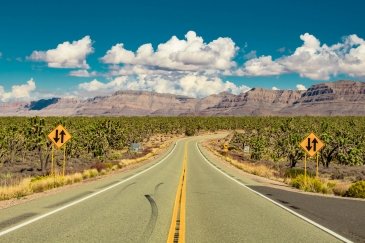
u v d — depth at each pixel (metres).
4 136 60.84
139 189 20.12
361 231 10.12
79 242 8.48
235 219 11.79
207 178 28.59
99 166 36.88
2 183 27.27
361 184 19.52
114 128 76.00
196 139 135.62
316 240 9.04
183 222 11.20
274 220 11.66
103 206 13.98
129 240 8.76
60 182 22.59
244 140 102.50
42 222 10.75
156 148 90.56
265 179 30.67
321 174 48.50
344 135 66.44
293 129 82.62
